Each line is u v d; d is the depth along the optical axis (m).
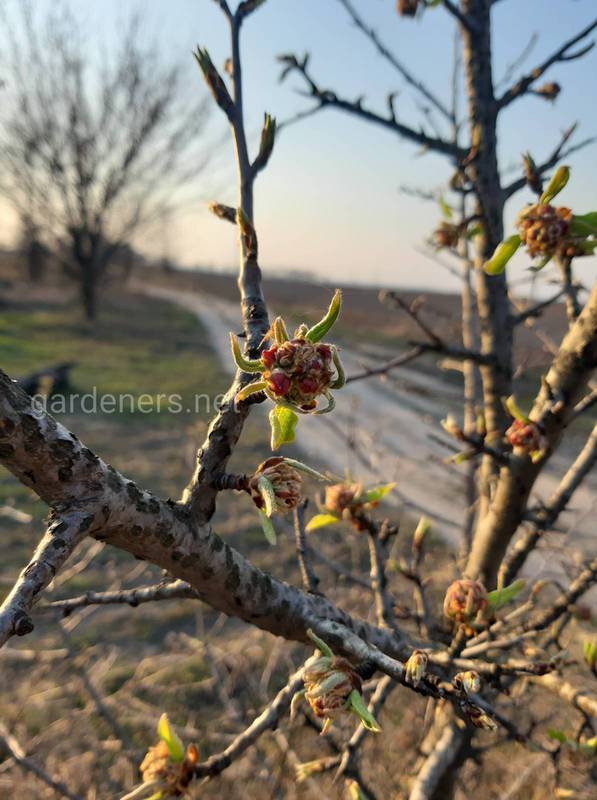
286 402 0.85
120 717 4.05
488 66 2.09
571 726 2.67
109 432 10.55
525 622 1.77
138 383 14.73
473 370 2.81
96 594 1.41
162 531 0.93
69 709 4.09
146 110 23.23
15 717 3.93
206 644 3.78
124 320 26.83
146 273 41.47
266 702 4.14
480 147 2.09
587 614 1.70
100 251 25.80
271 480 0.96
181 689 4.33
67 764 3.45
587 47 2.00
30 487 0.82
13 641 5.02
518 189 2.12
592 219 1.20
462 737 1.92
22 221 25.00
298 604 1.13
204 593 1.07
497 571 1.80
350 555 5.54
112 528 0.88
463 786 2.90
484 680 1.27
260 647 4.75
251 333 1.04
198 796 3.00
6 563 6.15
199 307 34.59
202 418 11.48
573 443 8.80
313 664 1.02
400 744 3.06
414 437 10.88
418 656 0.96
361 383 15.06
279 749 3.25
